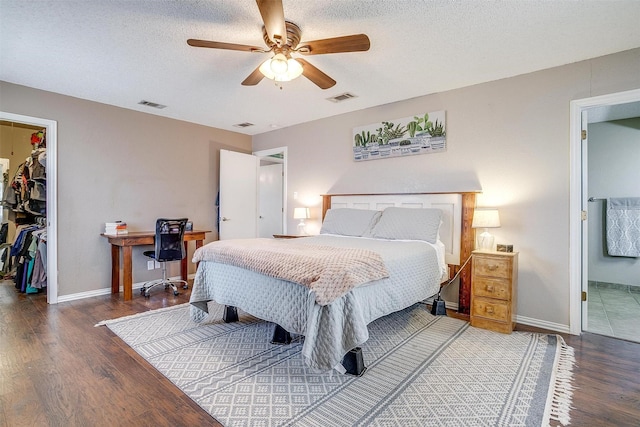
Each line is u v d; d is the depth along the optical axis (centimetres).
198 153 492
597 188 449
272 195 684
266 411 167
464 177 338
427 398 179
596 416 163
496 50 258
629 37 237
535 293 297
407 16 213
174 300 370
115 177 405
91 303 356
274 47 215
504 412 166
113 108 402
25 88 336
